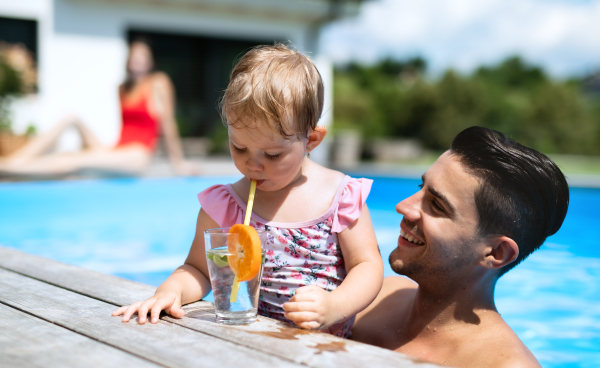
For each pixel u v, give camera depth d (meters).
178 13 10.58
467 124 21.89
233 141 1.43
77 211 5.99
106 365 0.99
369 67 28.44
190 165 8.73
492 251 1.43
